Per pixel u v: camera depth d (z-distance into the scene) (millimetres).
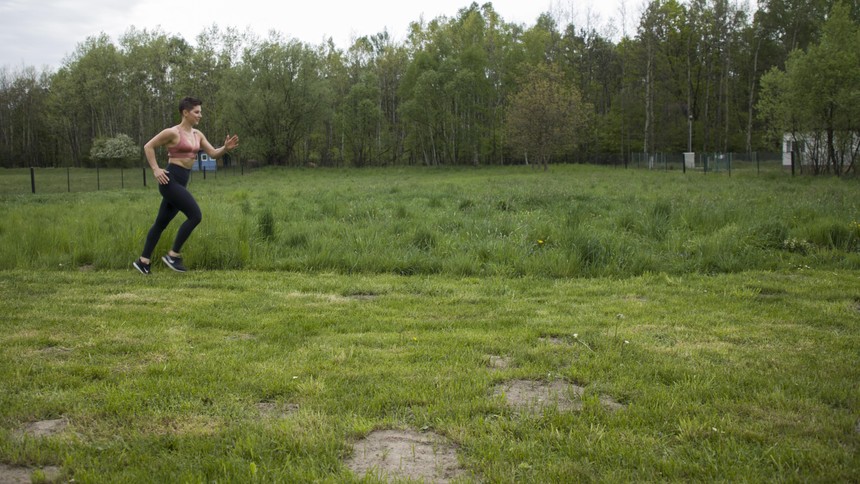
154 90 72188
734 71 66750
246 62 59156
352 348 4391
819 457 2762
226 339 4668
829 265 7840
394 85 70250
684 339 4668
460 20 74188
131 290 6453
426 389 3600
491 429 3082
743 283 6820
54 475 2635
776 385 3648
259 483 2572
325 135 73938
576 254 7766
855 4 54438
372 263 7840
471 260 7895
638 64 62719
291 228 10000
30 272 7500
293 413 3295
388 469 2719
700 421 3168
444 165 62062
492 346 4465
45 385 3643
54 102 72312
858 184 23812
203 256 7961
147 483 2557
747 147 59312
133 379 3730
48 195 22141
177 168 7195
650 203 13953
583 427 3086
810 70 29906
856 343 4551
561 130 47500
